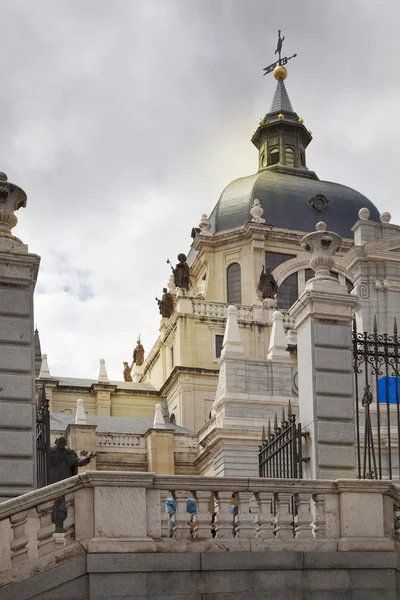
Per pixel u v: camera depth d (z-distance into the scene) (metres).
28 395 22.19
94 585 18.03
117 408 91.81
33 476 21.69
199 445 70.94
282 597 19.17
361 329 49.66
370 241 51.06
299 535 19.92
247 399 58.97
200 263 97.56
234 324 62.31
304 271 95.12
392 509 20.77
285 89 115.00
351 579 19.72
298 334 24.31
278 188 100.69
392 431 42.16
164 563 18.56
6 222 23.31
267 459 25.27
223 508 19.50
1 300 22.58
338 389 23.09
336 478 22.50
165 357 94.12
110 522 18.55
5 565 18.11
